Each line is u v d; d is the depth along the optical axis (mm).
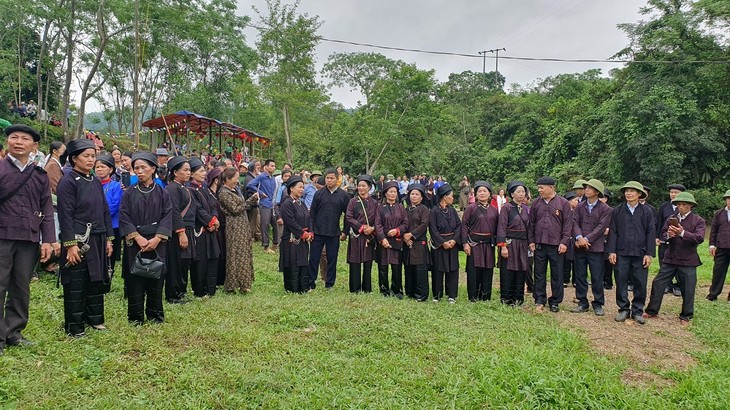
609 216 7586
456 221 8133
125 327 5309
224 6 30359
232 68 32938
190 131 22281
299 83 23953
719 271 8961
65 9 23469
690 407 4309
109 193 7453
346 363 4836
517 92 52969
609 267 9961
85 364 4336
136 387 4047
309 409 3871
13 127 4492
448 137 35312
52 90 31828
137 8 17453
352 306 6797
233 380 4215
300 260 7863
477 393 4293
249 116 31000
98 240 5074
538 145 35562
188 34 24625
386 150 31844
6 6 24078
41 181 4684
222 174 7734
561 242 7547
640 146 21922
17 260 4566
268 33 22672
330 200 8367
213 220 7109
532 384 4391
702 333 6809
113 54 25969
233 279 7445
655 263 13148
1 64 25016
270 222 11906
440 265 8031
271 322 5918
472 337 5840
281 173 12945
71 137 26078
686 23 23000
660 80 23406
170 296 6680
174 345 4969
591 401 4227
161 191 5621
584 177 25969
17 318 4633
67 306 4934
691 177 23047
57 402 3715
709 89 22906
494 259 8125
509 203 8094
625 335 6555
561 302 8266
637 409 4160
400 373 4691
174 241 6617
